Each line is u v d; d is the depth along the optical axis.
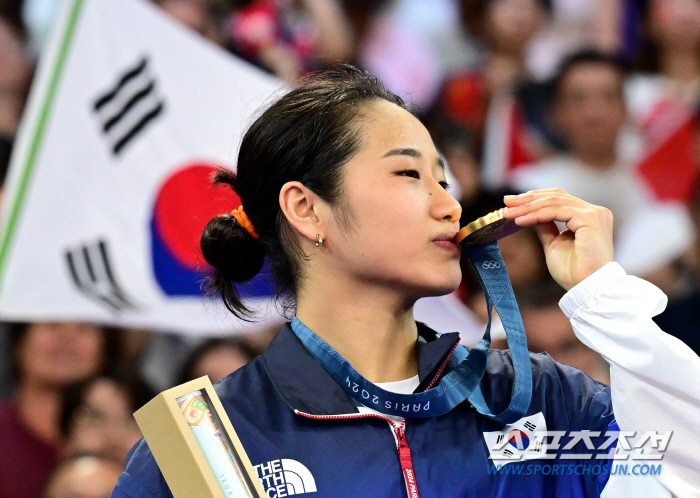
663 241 14.03
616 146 14.23
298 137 5.02
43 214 10.18
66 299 10.12
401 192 4.78
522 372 4.85
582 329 4.76
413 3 14.52
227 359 11.29
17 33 12.08
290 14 13.34
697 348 13.45
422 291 4.81
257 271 5.47
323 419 4.71
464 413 4.90
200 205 10.34
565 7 15.05
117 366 11.22
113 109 10.40
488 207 12.29
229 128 10.48
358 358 4.96
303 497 4.52
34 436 10.93
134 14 10.51
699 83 14.84
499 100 14.34
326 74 5.82
